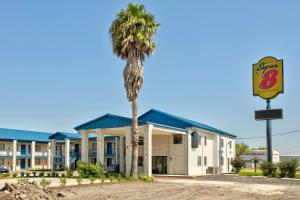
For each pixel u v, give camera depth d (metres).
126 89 33.69
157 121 48.31
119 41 33.91
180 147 46.69
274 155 97.81
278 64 46.34
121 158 50.72
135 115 33.53
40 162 69.25
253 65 48.12
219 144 55.78
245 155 98.25
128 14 33.91
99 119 42.66
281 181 34.78
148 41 33.62
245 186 27.83
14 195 15.91
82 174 32.47
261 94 47.16
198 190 23.34
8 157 62.84
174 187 25.31
